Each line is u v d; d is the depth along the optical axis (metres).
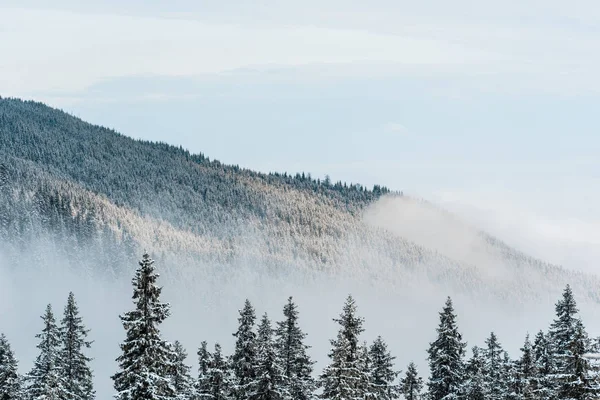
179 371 59.78
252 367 60.34
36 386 62.41
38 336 63.28
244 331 61.31
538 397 57.50
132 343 39.94
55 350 63.47
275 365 59.03
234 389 60.31
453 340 64.44
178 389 58.72
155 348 40.09
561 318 55.59
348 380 53.00
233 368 61.53
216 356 61.59
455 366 64.56
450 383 64.44
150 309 40.47
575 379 43.84
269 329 63.06
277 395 58.59
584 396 43.75
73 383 63.81
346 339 53.66
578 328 44.44
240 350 60.97
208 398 60.34
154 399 39.44
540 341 58.84
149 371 39.94
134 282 40.53
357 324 54.12
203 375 61.97
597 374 43.47
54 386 60.88
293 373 63.91
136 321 39.88
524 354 59.31
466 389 63.28
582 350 44.03
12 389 62.22
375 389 56.41
